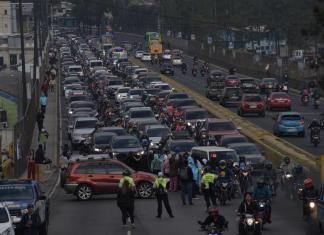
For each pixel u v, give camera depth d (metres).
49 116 129.50
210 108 124.00
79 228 48.19
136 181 62.62
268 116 118.69
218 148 66.75
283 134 96.75
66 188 62.66
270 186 58.28
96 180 62.50
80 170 62.78
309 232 44.31
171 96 123.81
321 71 159.38
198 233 45.03
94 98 146.12
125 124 105.75
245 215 40.06
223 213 53.16
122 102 124.81
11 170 73.44
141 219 51.66
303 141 92.44
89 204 60.72
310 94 142.62
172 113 110.06
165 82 165.38
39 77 149.50
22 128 86.06
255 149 70.62
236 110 127.44
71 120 106.94
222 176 57.69
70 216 53.97
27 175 76.44
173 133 88.62
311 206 44.16
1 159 74.62
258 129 94.69
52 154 93.06
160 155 69.88
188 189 57.75
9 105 117.69
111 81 155.75
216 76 167.00
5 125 113.69
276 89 150.50
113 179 62.66
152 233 45.47
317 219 42.78
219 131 87.50
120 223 50.06
